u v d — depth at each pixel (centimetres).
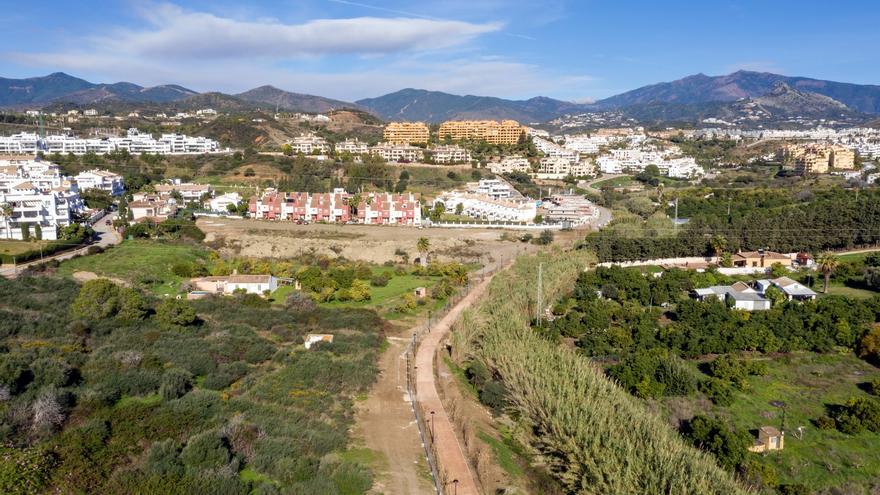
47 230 15525
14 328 8544
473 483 5641
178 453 5562
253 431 6056
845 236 16525
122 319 9488
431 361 8762
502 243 18338
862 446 7188
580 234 19375
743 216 18612
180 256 14950
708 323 10656
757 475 6344
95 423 5959
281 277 13600
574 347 10075
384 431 6569
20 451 5316
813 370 9238
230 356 8338
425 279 14112
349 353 8788
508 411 7394
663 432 6125
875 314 10950
